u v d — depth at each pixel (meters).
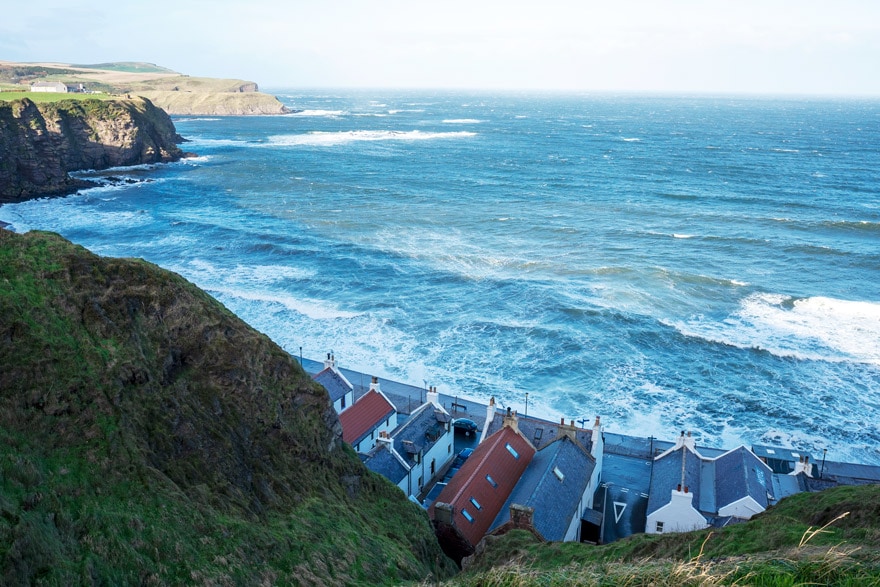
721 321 90.19
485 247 125.88
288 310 93.06
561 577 22.55
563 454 49.66
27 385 30.02
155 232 132.62
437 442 56.22
